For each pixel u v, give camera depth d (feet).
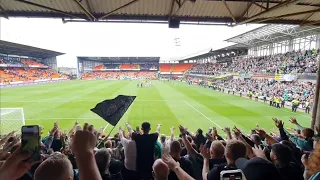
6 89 119.34
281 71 100.27
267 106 69.87
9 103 72.28
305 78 82.69
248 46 142.20
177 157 10.61
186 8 22.30
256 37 108.58
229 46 141.49
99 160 8.15
